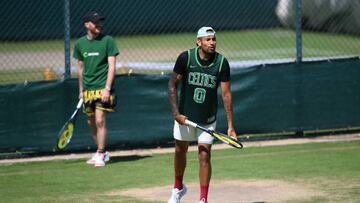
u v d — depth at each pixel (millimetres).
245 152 31422
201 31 21359
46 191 24641
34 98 31250
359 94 34906
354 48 63188
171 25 79375
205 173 21453
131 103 32375
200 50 21594
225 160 29734
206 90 21719
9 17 71250
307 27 73562
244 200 22953
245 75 33438
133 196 23688
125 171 27969
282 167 28062
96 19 28656
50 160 30750
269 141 34094
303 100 34188
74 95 31703
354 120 34938
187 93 21891
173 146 33312
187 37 76875
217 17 80938
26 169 28828
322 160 29250
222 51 65000
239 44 70000
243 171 27500
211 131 21000
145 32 78500
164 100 32688
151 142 32719
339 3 69625
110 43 28703
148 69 53375
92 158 29859
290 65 33969
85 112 29547
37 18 72062
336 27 70938
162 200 23062
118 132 32312
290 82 34000
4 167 29328
